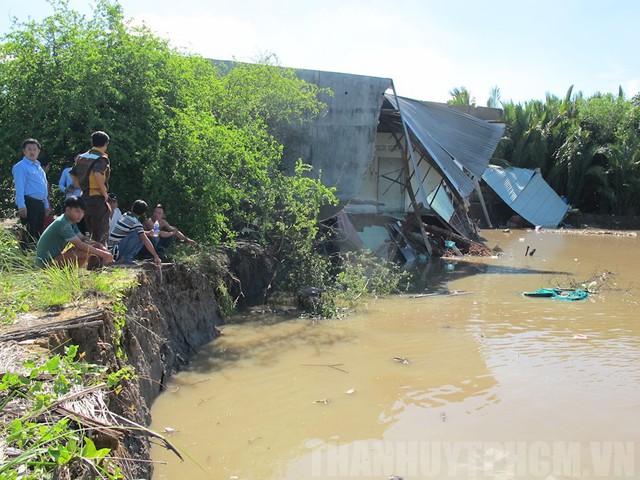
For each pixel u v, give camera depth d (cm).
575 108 3444
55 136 924
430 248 1723
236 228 1216
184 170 937
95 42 940
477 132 1781
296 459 508
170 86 987
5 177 934
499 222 2991
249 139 1075
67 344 422
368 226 1728
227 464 499
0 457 256
